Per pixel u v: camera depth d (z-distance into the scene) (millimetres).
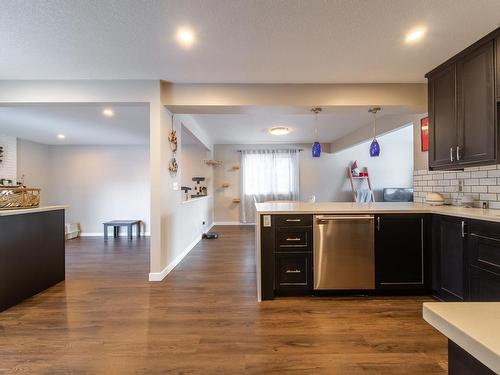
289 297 2543
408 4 1781
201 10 1830
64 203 6383
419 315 2164
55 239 2938
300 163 7262
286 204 3148
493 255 1860
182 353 1688
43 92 2979
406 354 1667
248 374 1503
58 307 2354
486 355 388
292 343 1789
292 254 2512
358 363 1586
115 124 4531
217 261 3793
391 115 4246
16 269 2430
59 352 1700
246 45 2283
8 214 2348
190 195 6637
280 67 2705
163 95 3088
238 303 2416
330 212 2502
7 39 2150
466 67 2338
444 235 2332
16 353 1693
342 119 4703
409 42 2248
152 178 3047
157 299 2512
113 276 3197
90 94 3002
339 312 2225
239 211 7266
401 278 2506
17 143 5590
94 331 1951
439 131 2680
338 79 3008
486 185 2523
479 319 484
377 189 7320
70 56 2451
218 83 3102
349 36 2156
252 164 7191
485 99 2150
